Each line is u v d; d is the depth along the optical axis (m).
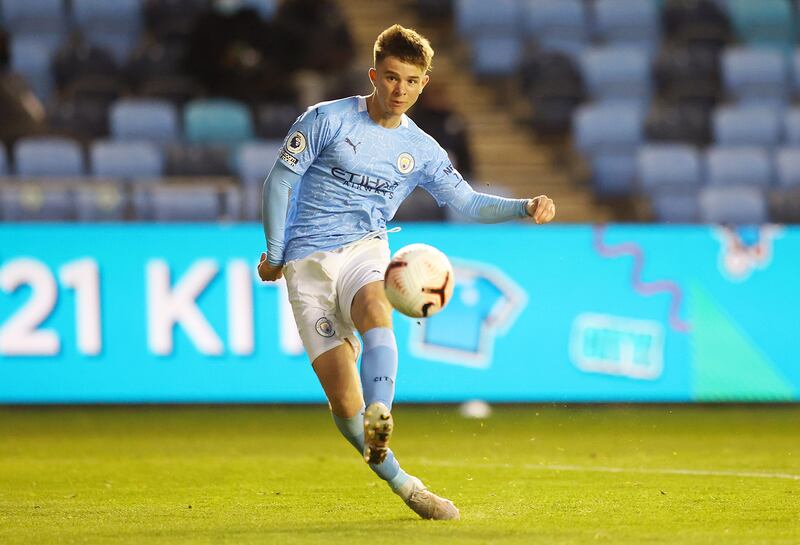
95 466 26.25
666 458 27.69
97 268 35.16
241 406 37.94
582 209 50.00
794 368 37.16
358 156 17.23
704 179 48.66
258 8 54.88
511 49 57.06
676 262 36.78
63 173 44.66
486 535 16.12
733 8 60.09
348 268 17.27
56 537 16.48
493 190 45.56
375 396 16.27
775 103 56.03
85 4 56.19
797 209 45.28
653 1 59.72
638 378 36.69
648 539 15.83
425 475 24.53
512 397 36.19
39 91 52.47
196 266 35.53
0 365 34.84
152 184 39.72
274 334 35.84
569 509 19.17
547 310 36.34
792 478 23.69
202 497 21.22
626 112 51.50
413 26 60.59
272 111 50.44
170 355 35.41
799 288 37.19
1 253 34.78
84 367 35.12
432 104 46.94
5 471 25.36
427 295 16.53
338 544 15.43
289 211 17.64
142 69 52.97
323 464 26.50
